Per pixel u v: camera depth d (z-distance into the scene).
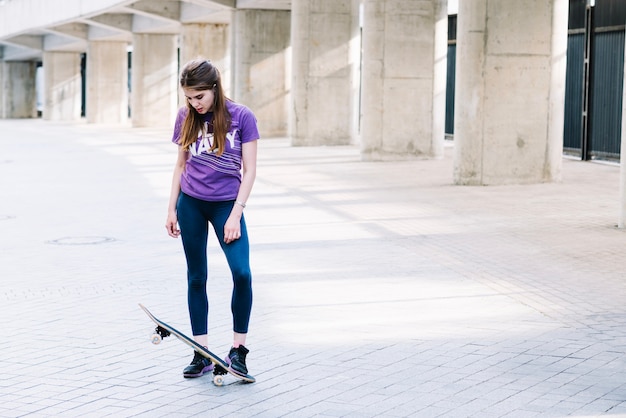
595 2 28.66
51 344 8.36
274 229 15.36
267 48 44.81
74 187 22.67
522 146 22.55
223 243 7.25
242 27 44.50
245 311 7.19
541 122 22.56
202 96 6.94
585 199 19.52
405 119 30.39
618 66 27.91
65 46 74.56
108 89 69.50
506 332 8.70
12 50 88.62
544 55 22.47
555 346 8.18
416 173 25.73
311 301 10.04
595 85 28.94
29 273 11.85
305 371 7.47
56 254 13.29
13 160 31.70
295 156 32.44
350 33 38.12
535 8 22.31
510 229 15.33
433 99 30.53
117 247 13.87
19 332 8.80
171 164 29.50
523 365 7.59
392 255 12.92
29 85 91.88
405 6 30.03
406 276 11.44
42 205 19.17
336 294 10.39
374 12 30.11
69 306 9.91
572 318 9.26
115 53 69.44
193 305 7.42
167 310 9.69
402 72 30.28
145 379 7.31
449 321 9.13
